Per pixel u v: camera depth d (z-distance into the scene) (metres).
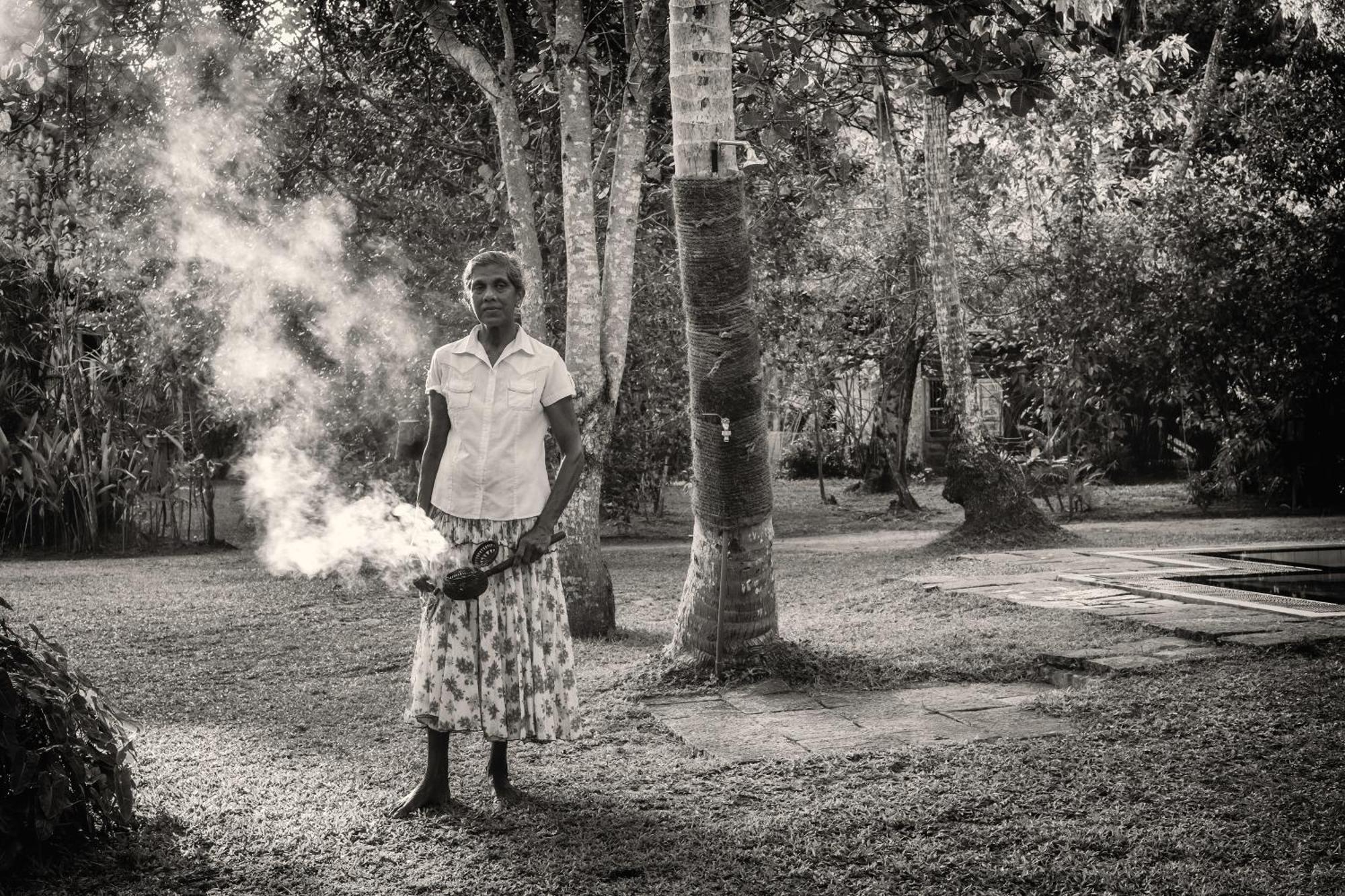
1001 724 4.60
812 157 11.68
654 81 7.24
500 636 3.60
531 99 9.41
